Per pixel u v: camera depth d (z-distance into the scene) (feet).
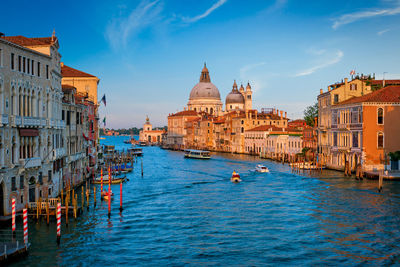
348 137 217.15
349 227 117.60
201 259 95.40
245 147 451.94
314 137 284.00
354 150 209.26
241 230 117.29
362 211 134.00
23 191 116.57
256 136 415.44
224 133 514.27
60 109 146.20
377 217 126.62
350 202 146.92
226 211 140.15
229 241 107.65
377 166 200.85
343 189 171.83
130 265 91.56
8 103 106.83
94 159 229.45
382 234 110.83
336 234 111.86
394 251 98.73
